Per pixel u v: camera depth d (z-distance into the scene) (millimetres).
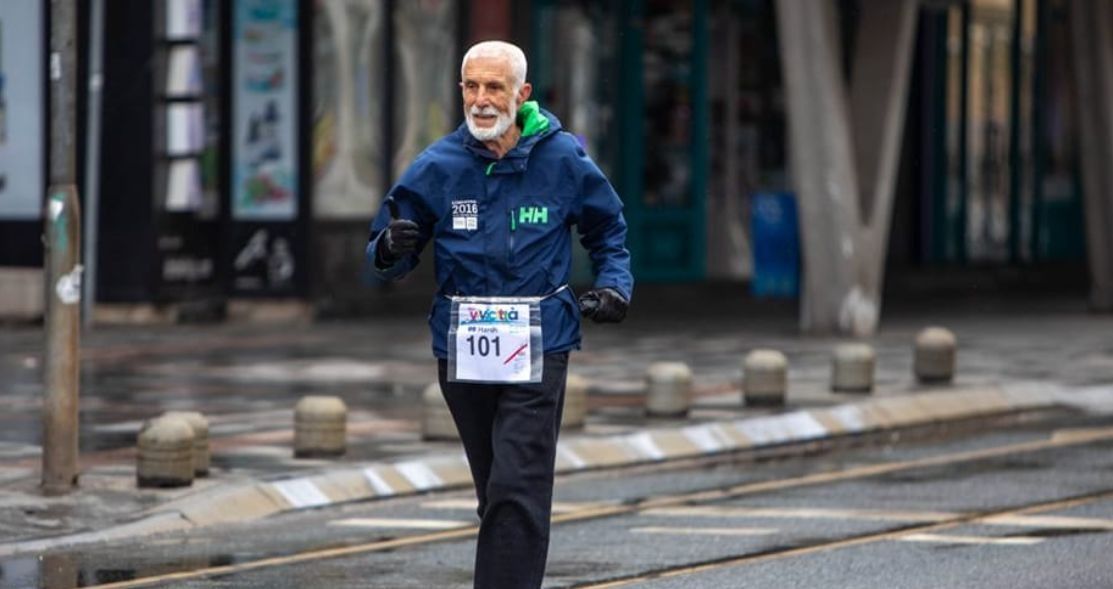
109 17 58406
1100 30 67688
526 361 19469
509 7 69438
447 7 66250
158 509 29828
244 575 25031
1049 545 26641
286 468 33469
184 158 58969
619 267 20109
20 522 28828
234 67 60938
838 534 27906
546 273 19719
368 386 45719
